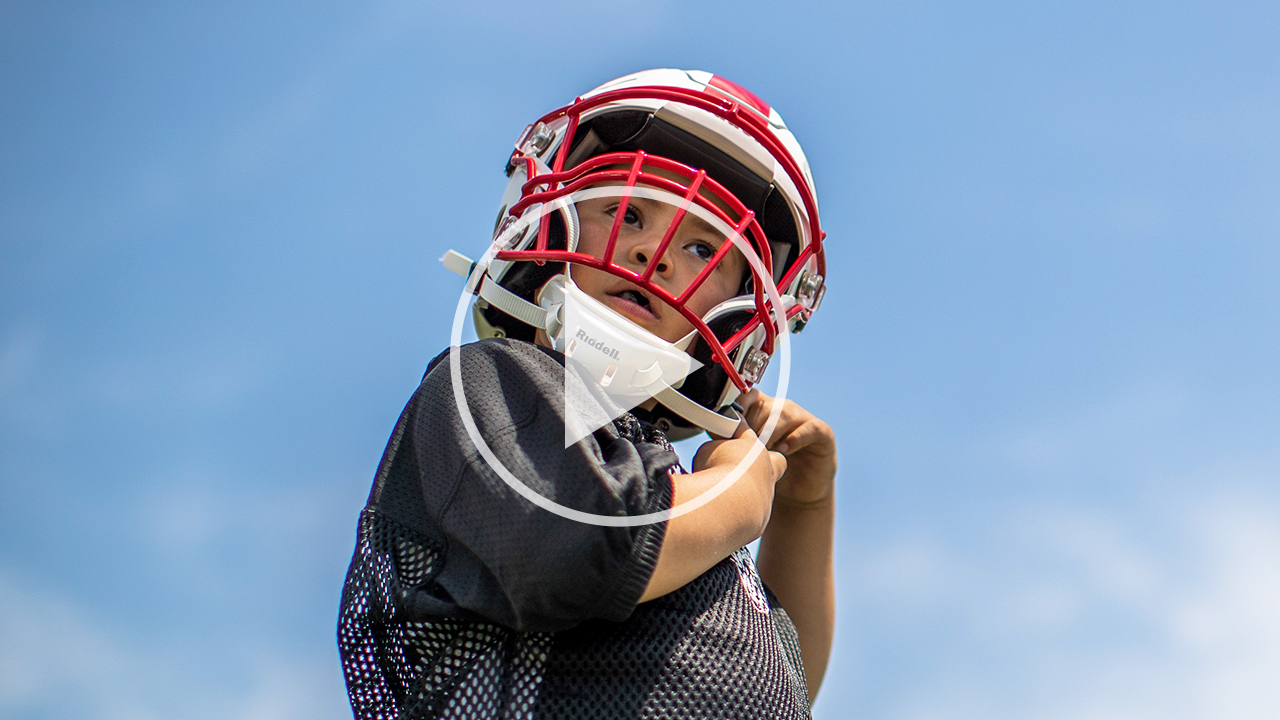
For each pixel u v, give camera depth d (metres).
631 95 1.88
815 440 2.11
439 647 1.37
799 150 2.04
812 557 2.19
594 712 1.34
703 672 1.41
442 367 1.53
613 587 1.29
